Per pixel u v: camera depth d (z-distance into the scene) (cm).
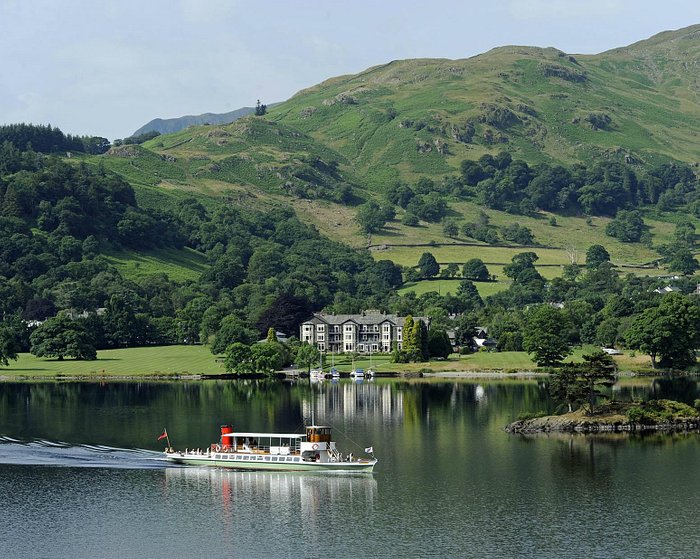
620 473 17550
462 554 13425
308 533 14412
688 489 16425
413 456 19162
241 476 17838
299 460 18050
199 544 14038
